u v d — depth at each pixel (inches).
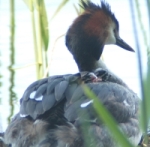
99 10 502.6
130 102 422.9
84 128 319.9
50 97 384.2
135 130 412.2
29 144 368.8
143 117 257.4
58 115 373.7
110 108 401.4
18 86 577.6
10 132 388.8
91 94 268.2
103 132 375.2
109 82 437.1
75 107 376.2
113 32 511.5
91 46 493.0
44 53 548.4
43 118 374.9
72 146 358.0
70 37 497.4
